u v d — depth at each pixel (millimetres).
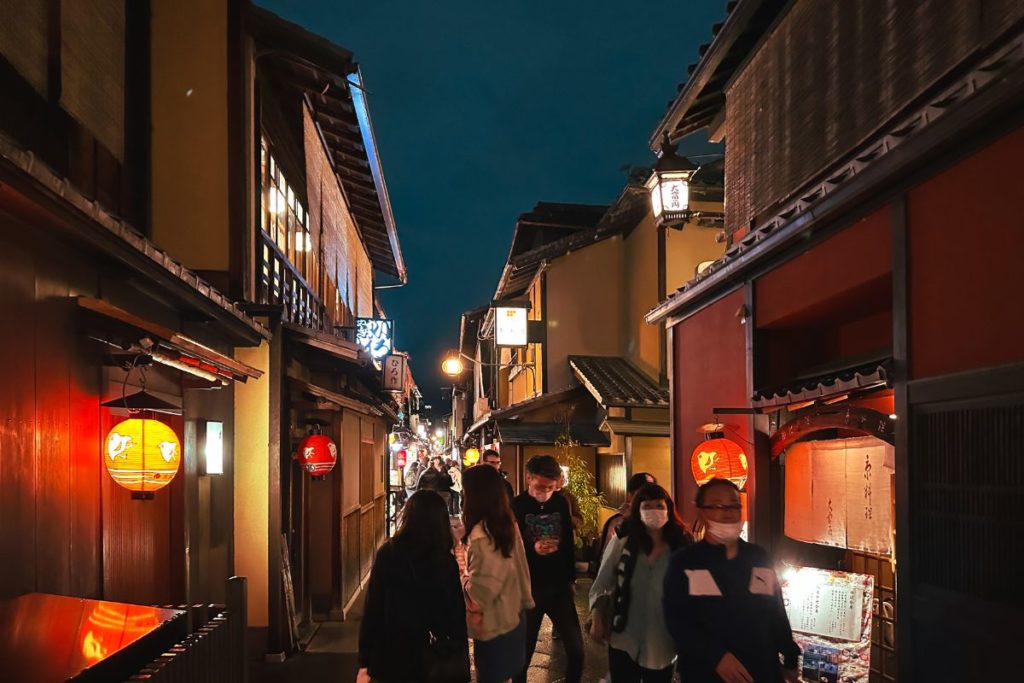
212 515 7918
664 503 5043
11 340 4148
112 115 7082
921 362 4645
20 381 4234
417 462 37906
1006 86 3611
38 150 5828
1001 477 3889
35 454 4383
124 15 7414
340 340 9891
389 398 18141
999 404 3918
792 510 7051
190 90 9078
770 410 6867
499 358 27500
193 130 9047
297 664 8531
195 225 8945
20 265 4266
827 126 6418
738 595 3902
